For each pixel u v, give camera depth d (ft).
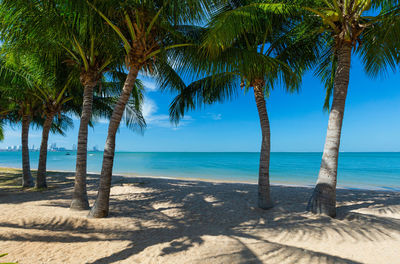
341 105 14.90
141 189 26.96
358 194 23.79
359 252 9.00
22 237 11.02
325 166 15.14
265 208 17.35
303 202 19.52
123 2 12.27
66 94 27.22
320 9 14.34
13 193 24.04
